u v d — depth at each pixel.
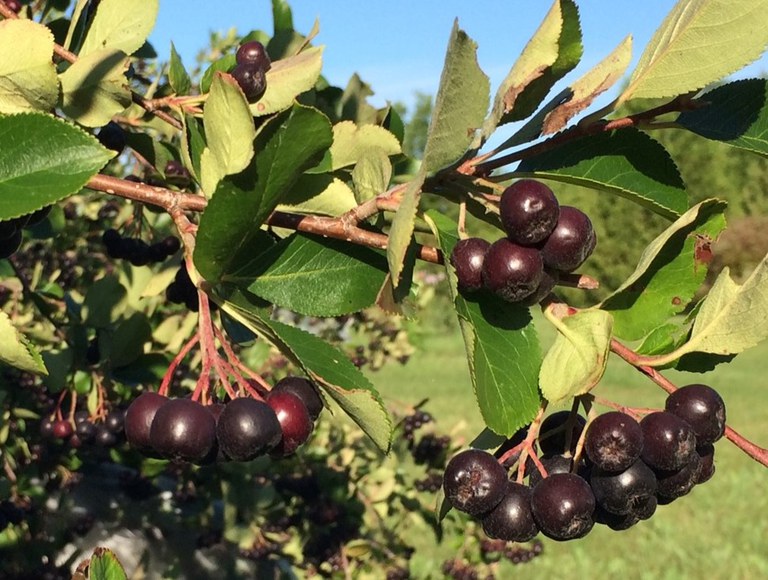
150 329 0.32
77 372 0.33
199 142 0.18
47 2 0.25
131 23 0.20
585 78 0.16
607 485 0.14
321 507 0.49
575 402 0.15
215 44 0.47
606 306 0.15
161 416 0.15
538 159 0.16
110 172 0.46
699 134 0.16
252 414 0.15
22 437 0.43
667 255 0.15
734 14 0.15
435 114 0.14
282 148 0.14
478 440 0.17
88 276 0.52
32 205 0.13
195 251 0.15
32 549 0.43
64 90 0.19
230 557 0.50
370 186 0.17
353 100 0.26
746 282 0.14
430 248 0.16
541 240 0.14
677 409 0.15
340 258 0.17
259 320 0.15
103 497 0.48
